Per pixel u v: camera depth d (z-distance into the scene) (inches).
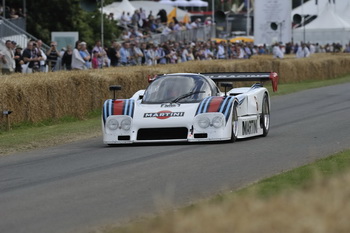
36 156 1859.0
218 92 2074.3
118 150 1849.2
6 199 1237.7
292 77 5027.1
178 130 1887.3
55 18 5654.5
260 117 2130.9
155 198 1152.2
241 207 959.0
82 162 1668.3
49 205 1163.9
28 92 2598.4
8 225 1034.1
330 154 1642.5
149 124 1886.1
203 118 1873.8
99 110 3029.0
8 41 3299.7
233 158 1617.9
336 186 1068.5
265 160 1574.8
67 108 2819.9
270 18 6274.6
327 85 4803.2
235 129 1940.2
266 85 4626.0
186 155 1688.0
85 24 5831.7
